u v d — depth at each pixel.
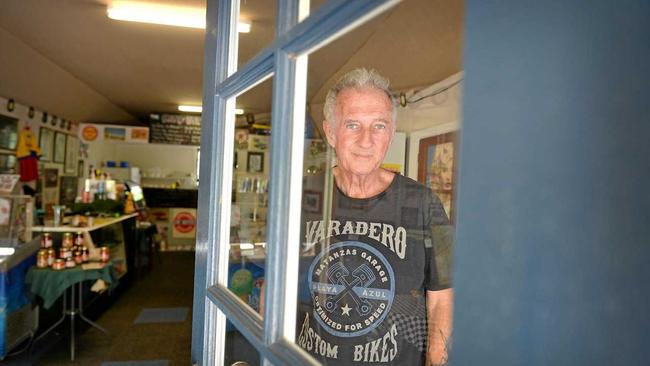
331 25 0.67
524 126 0.34
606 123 0.30
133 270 7.85
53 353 4.45
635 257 0.29
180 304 6.36
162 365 4.23
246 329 0.90
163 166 11.41
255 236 0.95
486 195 0.37
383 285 0.98
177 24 4.62
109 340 4.86
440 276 0.75
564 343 0.32
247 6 1.02
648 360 0.29
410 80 0.87
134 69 6.82
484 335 0.37
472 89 0.39
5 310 4.19
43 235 4.98
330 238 1.02
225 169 1.20
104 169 10.95
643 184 0.29
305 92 0.87
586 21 0.31
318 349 0.96
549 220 0.33
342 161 1.02
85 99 8.83
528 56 0.34
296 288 0.87
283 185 0.82
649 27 0.28
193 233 11.37
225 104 1.21
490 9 0.37
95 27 4.96
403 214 0.97
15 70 6.07
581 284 0.31
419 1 0.65
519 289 0.35
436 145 0.80
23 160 7.17
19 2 4.34
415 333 0.93
